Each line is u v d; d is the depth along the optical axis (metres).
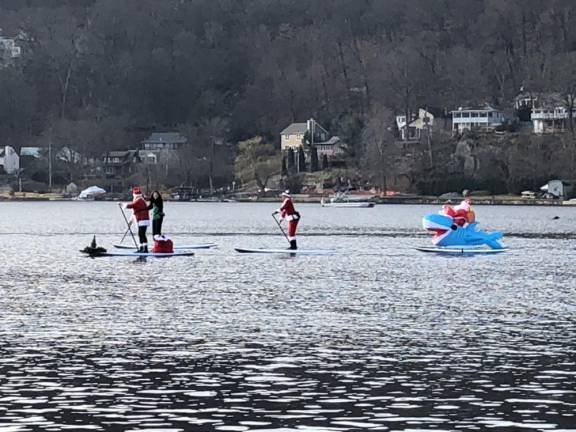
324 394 27.52
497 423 24.98
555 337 35.56
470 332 36.56
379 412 25.88
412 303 44.44
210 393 27.58
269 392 27.69
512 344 34.22
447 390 27.95
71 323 38.03
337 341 34.62
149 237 98.88
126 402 26.69
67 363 30.91
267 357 31.92
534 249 81.81
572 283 53.50
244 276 55.94
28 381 28.69
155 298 45.56
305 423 24.95
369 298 46.16
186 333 36.00
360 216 162.50
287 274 57.41
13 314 40.28
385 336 35.62
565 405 26.53
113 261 65.62
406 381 28.92
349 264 64.88
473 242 78.38
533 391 27.89
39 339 34.69
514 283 53.38
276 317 39.84
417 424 24.89
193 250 77.12
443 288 50.69
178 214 167.50
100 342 34.19
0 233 105.62
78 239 94.12
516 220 146.50
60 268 60.41
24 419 25.16
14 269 59.84
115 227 120.25
